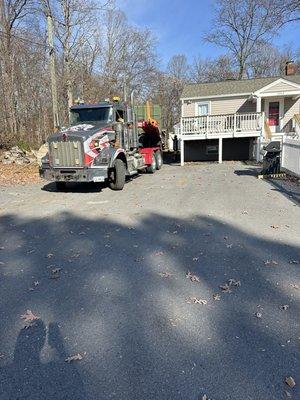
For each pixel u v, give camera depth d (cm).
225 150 2250
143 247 516
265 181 1132
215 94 2208
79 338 293
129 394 231
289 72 2594
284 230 578
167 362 261
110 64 3688
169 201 859
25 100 2612
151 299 356
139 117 1606
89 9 2511
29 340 293
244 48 4003
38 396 232
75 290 382
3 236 598
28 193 1060
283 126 2205
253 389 232
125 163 1170
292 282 385
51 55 1675
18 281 411
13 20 2341
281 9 1409
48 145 1005
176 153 2355
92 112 1129
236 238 544
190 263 448
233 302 345
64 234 599
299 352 267
